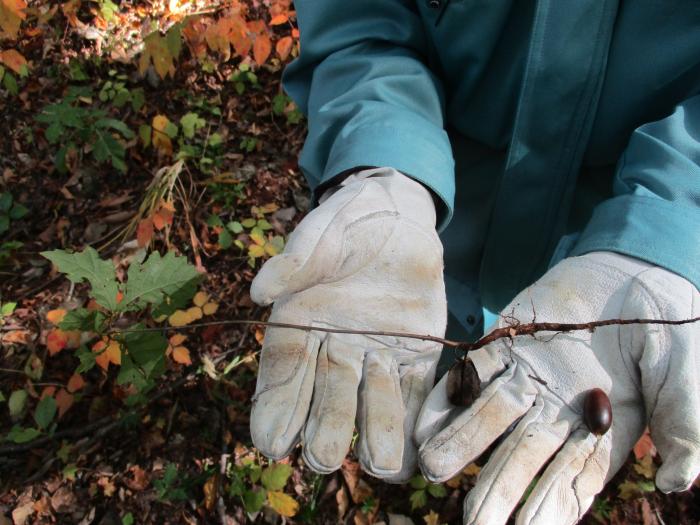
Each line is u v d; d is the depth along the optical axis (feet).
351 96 5.42
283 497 7.87
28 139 11.92
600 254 4.58
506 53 5.34
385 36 5.66
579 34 4.78
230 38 10.50
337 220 4.60
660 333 4.15
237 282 10.33
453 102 5.91
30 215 11.09
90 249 6.04
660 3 4.52
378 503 8.33
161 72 9.87
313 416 4.26
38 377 8.94
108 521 7.97
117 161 11.01
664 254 4.28
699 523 8.25
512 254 6.25
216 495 8.12
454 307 7.12
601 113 5.17
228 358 9.41
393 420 4.21
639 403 4.41
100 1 13.23
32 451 8.41
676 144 4.60
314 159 5.70
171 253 6.25
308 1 5.77
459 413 4.40
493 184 6.35
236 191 11.35
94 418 8.74
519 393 4.39
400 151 5.05
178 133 12.21
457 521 8.25
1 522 7.86
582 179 5.87
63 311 8.86
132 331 5.95
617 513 8.29
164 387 8.95
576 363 4.39
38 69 12.71
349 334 4.60
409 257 4.80
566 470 4.11
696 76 4.76
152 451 8.52
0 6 8.83
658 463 8.60
